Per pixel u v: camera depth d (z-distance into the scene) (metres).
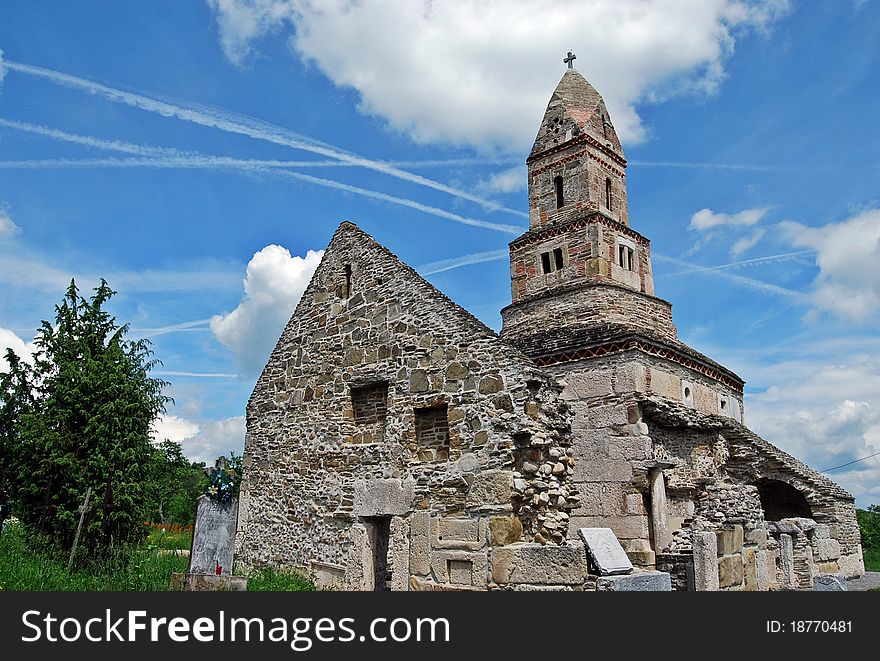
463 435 12.09
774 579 17.31
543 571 10.35
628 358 16.67
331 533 13.98
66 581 11.48
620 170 22.95
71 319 19.11
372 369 14.09
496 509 11.25
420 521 12.33
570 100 22.98
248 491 16.22
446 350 12.75
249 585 12.77
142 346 19.88
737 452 18.80
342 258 15.61
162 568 12.94
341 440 14.32
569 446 11.84
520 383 11.52
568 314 20.36
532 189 22.97
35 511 16.59
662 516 15.79
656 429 17.27
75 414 17.69
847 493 23.33
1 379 18.25
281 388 16.16
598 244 20.61
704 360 18.98
